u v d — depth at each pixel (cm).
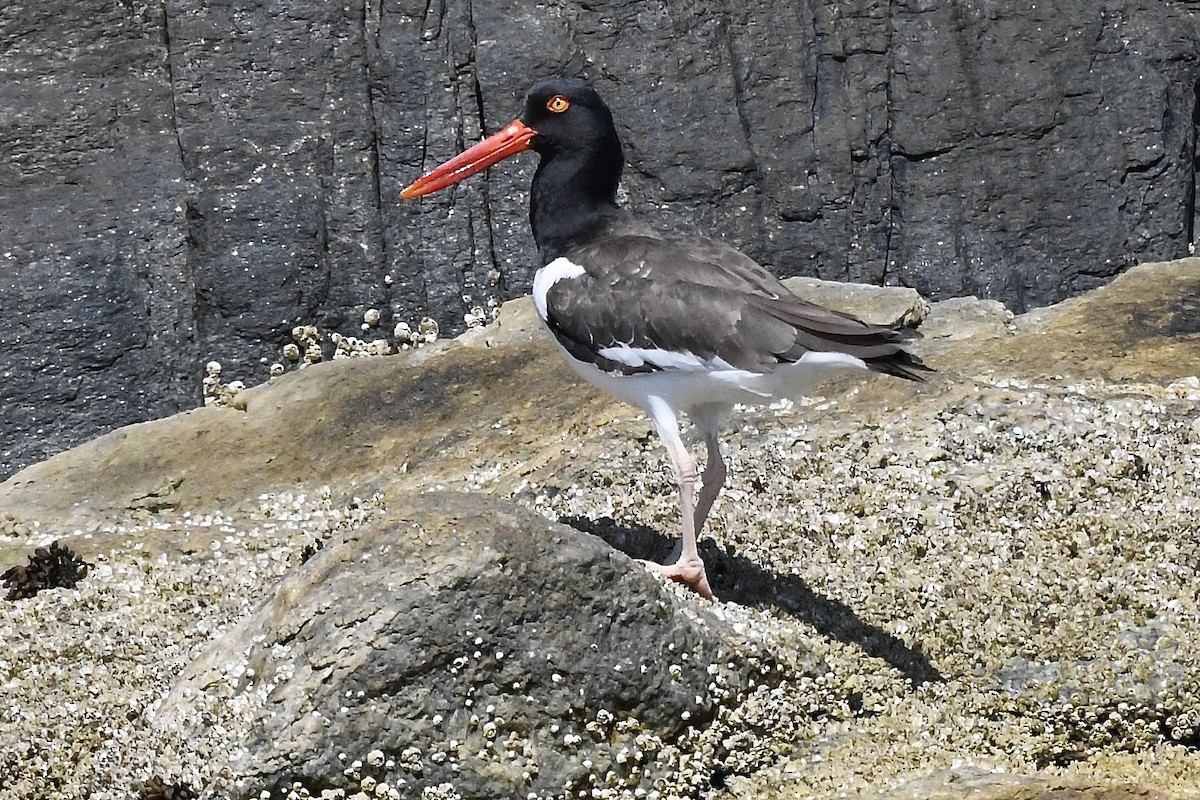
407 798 927
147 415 1703
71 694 1044
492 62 1717
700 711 973
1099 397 1336
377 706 922
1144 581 1108
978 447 1275
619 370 1083
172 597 1195
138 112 1689
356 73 1711
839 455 1283
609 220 1159
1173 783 970
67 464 1442
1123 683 1029
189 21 1689
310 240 1709
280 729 920
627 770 955
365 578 943
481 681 932
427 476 1376
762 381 1038
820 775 969
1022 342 1466
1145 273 1577
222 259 1700
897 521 1192
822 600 1105
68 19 1673
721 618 1020
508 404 1451
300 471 1418
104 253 1683
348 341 1728
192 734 942
